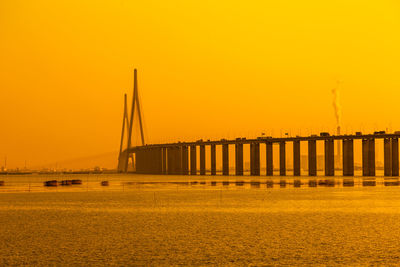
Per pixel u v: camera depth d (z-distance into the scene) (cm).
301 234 6144
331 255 5000
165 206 9588
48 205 9931
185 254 5066
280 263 4709
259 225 6894
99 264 4688
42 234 6241
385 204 9725
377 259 4838
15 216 8062
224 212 8488
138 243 5628
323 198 11212
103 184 18850
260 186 16425
